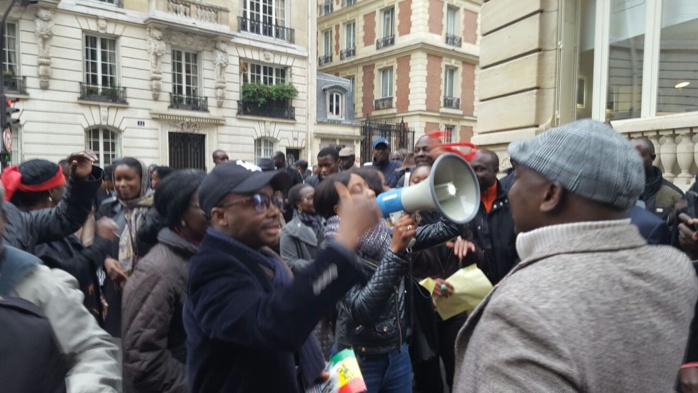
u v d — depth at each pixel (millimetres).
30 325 1216
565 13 5465
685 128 4059
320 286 1134
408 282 2645
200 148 19297
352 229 1198
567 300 891
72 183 2623
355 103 29859
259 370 1340
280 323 1148
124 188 3357
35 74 15422
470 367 987
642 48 4820
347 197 1244
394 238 2137
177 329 2059
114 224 2926
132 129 17391
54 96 15789
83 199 2656
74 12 15953
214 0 19109
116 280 3047
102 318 3164
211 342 1356
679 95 4496
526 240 1094
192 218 2078
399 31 26875
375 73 28375
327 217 2613
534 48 5609
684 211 2678
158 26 17531
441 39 26562
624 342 879
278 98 21156
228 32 19156
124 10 16984
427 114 26234
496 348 923
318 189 2572
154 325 1938
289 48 21438
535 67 5598
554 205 1051
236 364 1344
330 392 1702
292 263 3311
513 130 5949
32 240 2580
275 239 1494
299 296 1134
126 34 17125
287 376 1407
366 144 23484
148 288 1974
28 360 1178
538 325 874
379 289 2102
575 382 839
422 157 4262
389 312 2414
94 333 1468
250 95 20062
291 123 21625
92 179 2684
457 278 3016
